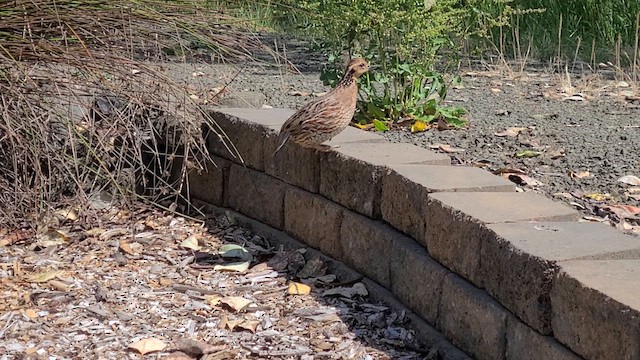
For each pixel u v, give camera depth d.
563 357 3.73
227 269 5.69
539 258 3.87
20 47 5.44
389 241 5.12
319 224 5.75
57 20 5.38
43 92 5.57
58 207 6.41
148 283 5.46
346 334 4.82
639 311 3.28
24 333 4.70
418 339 4.77
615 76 10.45
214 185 6.71
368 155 5.49
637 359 3.29
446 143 7.41
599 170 6.67
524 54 11.92
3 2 5.43
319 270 5.60
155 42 5.90
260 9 8.35
